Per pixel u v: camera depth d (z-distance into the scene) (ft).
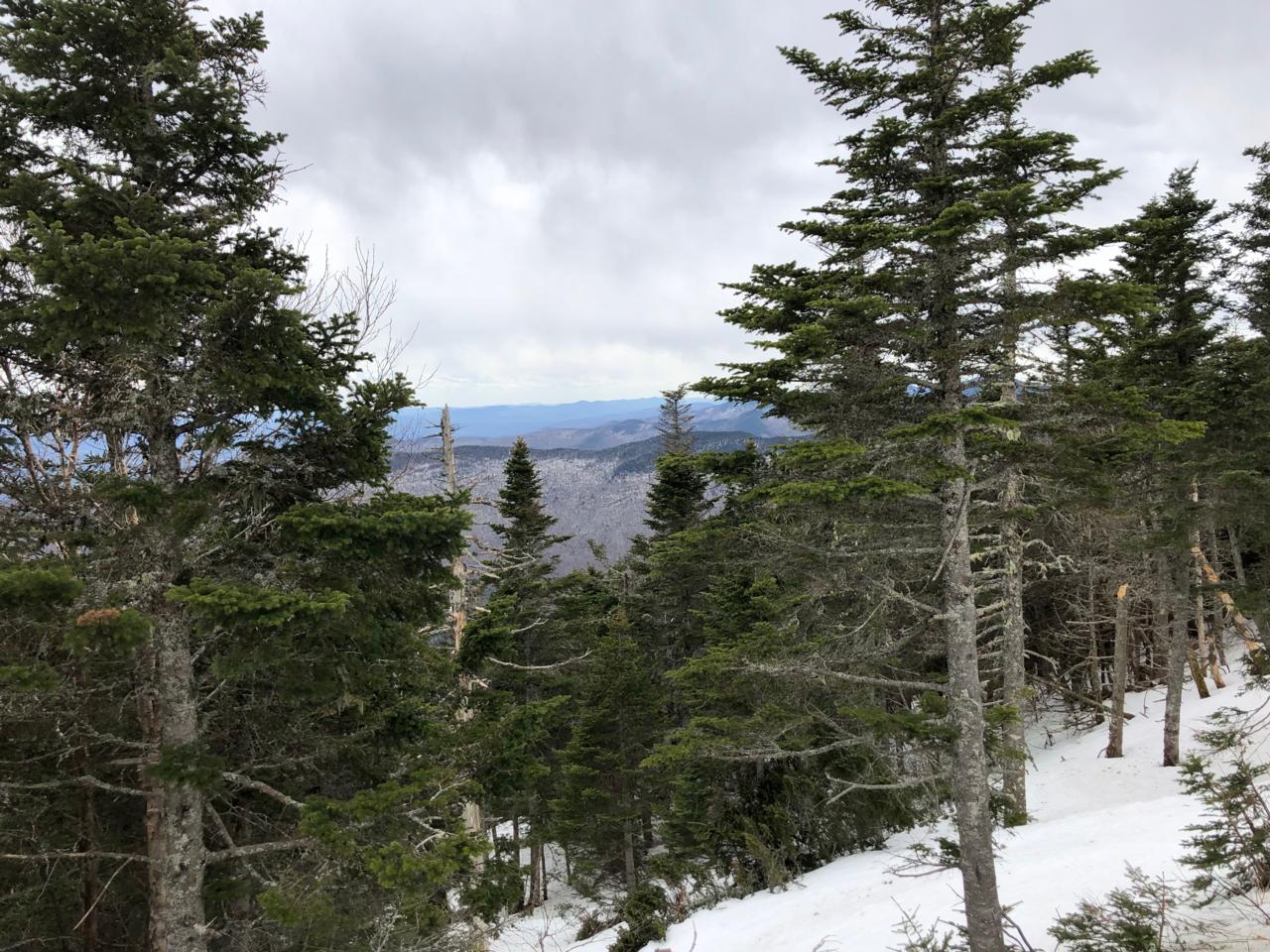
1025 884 35.70
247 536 22.41
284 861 25.48
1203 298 50.80
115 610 15.99
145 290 17.51
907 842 51.88
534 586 72.69
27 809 23.58
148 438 22.29
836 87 25.89
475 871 27.81
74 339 17.79
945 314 24.81
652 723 68.49
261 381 20.27
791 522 29.01
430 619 25.35
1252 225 55.72
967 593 25.02
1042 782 63.46
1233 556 69.92
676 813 59.52
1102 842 39.40
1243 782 24.95
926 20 26.02
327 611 18.52
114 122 20.68
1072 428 23.70
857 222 26.11
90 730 22.04
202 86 21.15
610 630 71.67
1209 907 25.53
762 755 32.27
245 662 18.45
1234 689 69.36
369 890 25.62
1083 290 21.34
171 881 21.13
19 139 20.47
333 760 26.86
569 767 64.44
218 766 19.84
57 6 19.15
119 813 29.17
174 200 23.57
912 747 30.60
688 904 50.90
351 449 23.99
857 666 32.04
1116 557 66.23
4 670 15.21
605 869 72.43
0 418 20.43
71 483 22.70
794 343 22.44
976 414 20.36
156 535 21.16
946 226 22.24
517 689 73.31
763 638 36.83
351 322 24.44
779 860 50.47
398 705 26.50
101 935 30.40
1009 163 24.48
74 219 19.92
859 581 28.63
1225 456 47.34
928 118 25.76
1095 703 76.74
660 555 56.65
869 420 25.72
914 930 34.42
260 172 24.00
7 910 25.46
